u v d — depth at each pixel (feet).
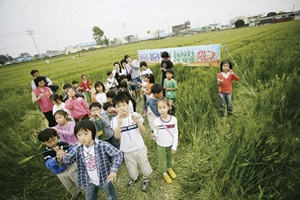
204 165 9.37
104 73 42.96
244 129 8.47
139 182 9.61
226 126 10.76
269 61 21.33
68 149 7.32
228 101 13.50
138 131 8.16
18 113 22.65
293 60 18.54
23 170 10.26
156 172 10.12
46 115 15.30
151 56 34.76
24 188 9.41
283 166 6.93
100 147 6.52
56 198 9.24
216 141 10.24
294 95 11.22
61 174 7.70
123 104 7.39
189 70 25.30
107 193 6.94
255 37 68.90
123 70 23.32
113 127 7.95
